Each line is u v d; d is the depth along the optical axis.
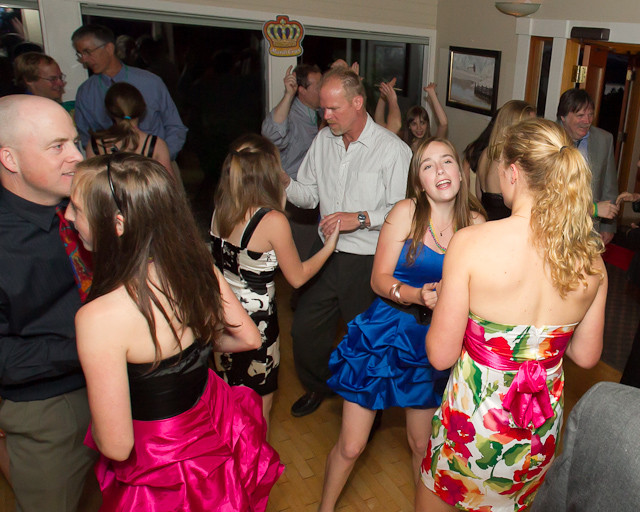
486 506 1.63
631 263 2.83
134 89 2.98
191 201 4.88
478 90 4.86
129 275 1.22
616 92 6.46
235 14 4.50
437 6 5.25
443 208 1.91
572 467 0.94
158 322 1.26
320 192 2.85
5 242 1.54
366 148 2.66
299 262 2.21
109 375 1.21
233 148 2.12
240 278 2.17
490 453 1.53
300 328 2.80
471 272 1.39
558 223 1.30
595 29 3.73
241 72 4.71
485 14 4.68
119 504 1.36
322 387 2.94
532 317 1.40
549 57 4.21
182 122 4.29
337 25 4.88
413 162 1.90
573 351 1.59
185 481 1.36
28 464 1.69
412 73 5.41
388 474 2.55
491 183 2.62
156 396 1.32
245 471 1.51
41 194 1.55
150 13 4.27
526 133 1.37
